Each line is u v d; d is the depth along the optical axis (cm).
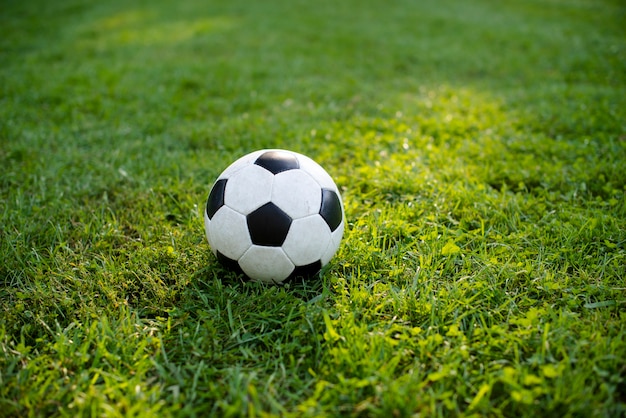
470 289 119
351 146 179
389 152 177
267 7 500
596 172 158
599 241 131
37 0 539
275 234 112
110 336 110
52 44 346
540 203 148
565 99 226
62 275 123
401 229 135
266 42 354
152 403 100
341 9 493
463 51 330
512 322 111
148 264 126
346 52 331
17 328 113
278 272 115
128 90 243
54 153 176
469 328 111
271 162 115
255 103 227
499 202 146
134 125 201
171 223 141
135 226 140
